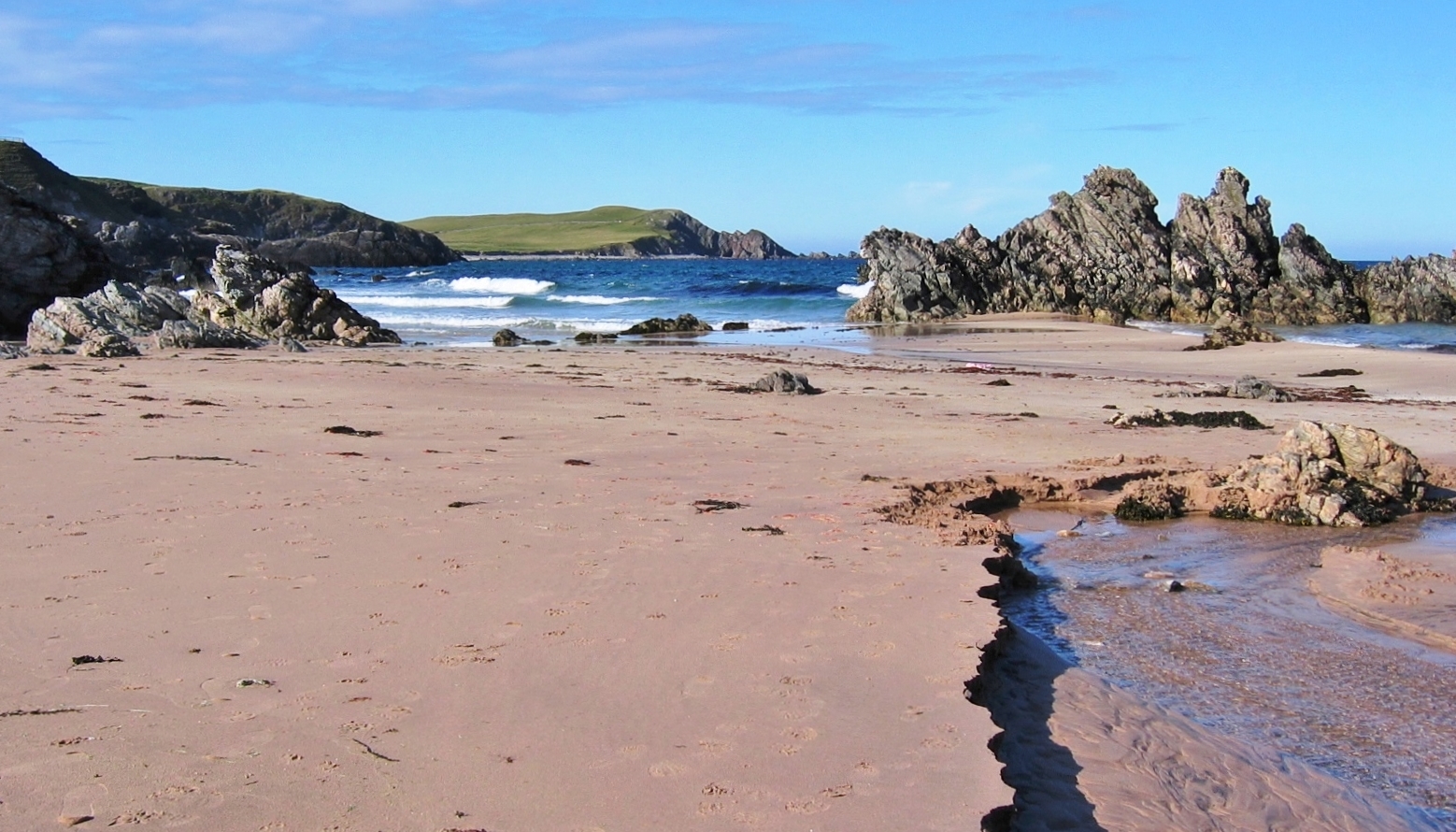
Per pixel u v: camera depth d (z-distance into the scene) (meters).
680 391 23.38
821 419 19.41
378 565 9.19
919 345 42.44
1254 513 13.84
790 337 47.53
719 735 6.11
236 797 5.18
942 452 16.28
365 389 21.77
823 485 13.49
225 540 9.75
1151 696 7.96
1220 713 7.71
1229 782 6.51
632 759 5.77
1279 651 9.02
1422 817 6.34
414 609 8.09
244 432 15.78
